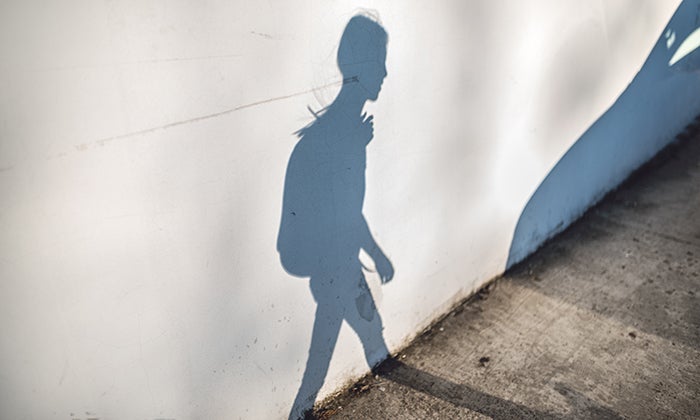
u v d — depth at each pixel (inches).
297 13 82.0
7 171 59.8
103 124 65.7
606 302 139.5
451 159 123.3
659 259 154.9
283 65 82.5
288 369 101.7
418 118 110.8
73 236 66.7
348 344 113.5
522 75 135.6
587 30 153.0
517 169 145.3
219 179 79.6
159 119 70.6
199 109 74.3
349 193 101.2
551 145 155.0
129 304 74.4
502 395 112.7
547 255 163.5
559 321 134.0
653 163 213.0
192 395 86.4
